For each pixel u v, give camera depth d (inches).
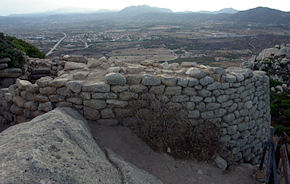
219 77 223.5
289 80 806.5
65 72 256.4
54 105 214.2
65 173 111.1
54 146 130.3
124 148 187.0
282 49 937.5
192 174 184.1
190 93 212.7
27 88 220.5
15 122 237.0
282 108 608.7
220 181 185.8
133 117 210.2
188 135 205.8
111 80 201.0
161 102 207.6
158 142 195.8
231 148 238.2
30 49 674.2
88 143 156.5
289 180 144.6
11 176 96.7
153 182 156.4
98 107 204.4
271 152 179.5
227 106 230.4
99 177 125.6
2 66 368.8
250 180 199.0
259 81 267.7
